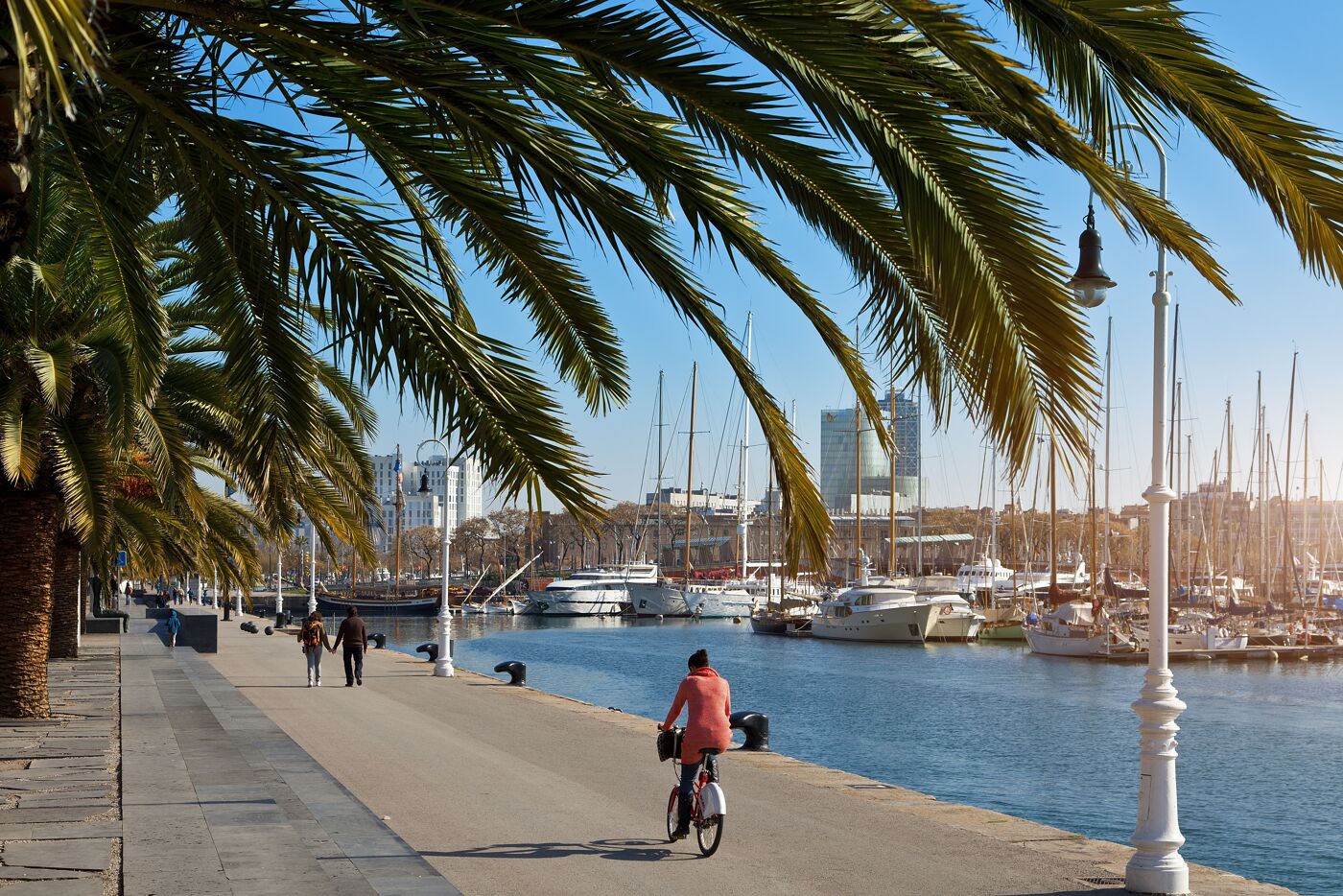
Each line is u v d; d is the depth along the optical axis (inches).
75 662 1222.3
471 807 531.8
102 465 627.2
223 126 249.9
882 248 193.2
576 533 6328.7
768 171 195.0
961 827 497.0
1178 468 2970.0
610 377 296.5
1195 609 3164.4
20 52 104.0
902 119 171.6
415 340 287.6
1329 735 1432.1
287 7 208.7
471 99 212.7
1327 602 3348.9
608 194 221.8
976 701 1777.8
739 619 4574.3
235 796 444.5
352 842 368.2
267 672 1344.7
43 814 411.2
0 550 709.9
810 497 242.5
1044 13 162.7
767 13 169.9
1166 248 177.6
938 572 5201.8
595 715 924.6
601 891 382.3
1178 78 157.4
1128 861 403.5
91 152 281.9
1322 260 159.8
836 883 398.3
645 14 183.6
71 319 617.3
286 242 280.5
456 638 3550.7
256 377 314.0
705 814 440.1
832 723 1508.4
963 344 174.1
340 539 641.6
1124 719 1562.5
